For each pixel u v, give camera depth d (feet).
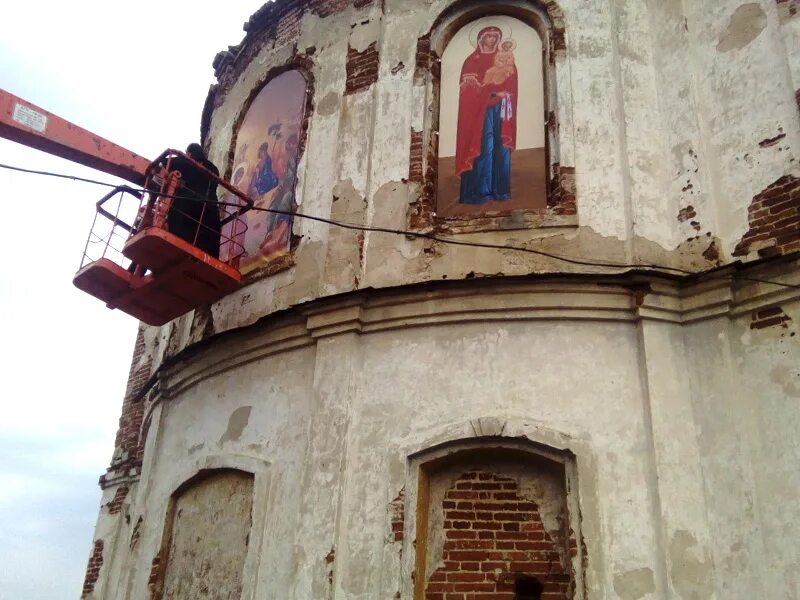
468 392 26.08
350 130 32.81
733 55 28.22
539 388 25.57
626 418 24.61
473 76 32.32
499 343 26.45
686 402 24.61
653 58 29.96
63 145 31.60
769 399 23.56
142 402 47.03
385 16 34.68
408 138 31.45
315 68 36.01
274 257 33.04
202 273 30.35
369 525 25.27
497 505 25.18
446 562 24.75
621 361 25.40
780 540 22.00
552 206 28.45
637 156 28.30
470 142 31.09
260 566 26.78
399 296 27.71
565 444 24.54
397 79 32.81
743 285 25.04
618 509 23.47
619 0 30.99
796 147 25.72
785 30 27.07
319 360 28.30
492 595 24.06
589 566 22.90
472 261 28.12
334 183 32.09
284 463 28.07
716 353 24.71
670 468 23.66
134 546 33.09
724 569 22.34
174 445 33.42
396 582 24.21
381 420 26.66
